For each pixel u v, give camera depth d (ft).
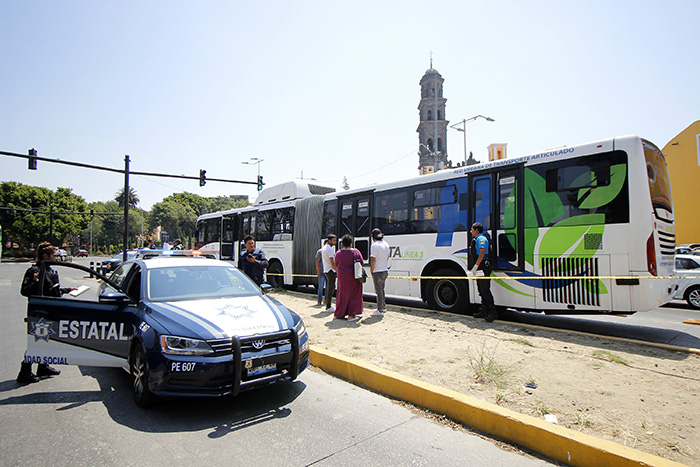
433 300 29.55
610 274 21.53
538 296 24.02
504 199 26.03
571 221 23.02
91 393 15.62
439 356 18.42
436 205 29.91
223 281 18.22
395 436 12.19
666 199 23.24
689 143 76.74
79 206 231.91
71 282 63.72
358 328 24.22
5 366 19.38
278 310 15.96
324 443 11.75
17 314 34.83
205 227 63.93
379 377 15.88
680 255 40.65
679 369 16.28
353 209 37.24
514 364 17.08
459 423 13.07
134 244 326.03
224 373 12.95
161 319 14.12
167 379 12.77
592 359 17.58
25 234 196.13
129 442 11.76
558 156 23.86
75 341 15.72
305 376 17.76
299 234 43.68
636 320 30.30
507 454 11.16
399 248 32.30
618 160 21.79
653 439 11.00
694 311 37.27
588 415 12.36
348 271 26.63
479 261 24.71
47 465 10.53
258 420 13.29
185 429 12.61
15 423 13.00
